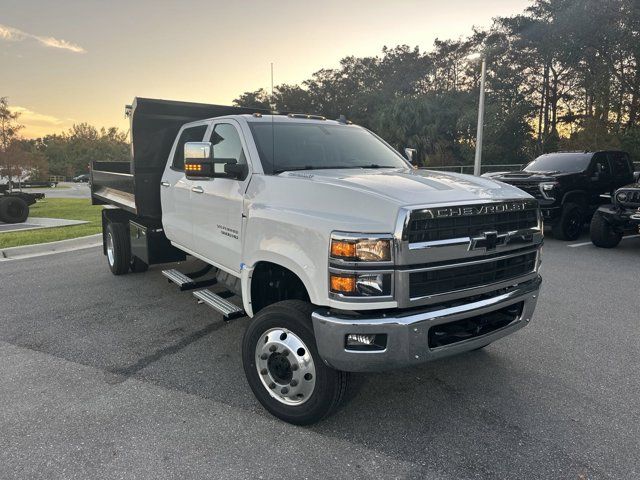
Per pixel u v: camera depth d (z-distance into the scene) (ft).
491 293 10.96
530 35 121.80
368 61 195.11
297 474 9.41
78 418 11.32
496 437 10.59
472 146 133.39
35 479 9.23
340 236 9.53
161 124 19.67
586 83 112.88
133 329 17.08
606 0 102.06
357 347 9.66
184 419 11.30
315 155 14.15
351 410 11.70
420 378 13.30
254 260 12.11
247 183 13.07
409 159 16.83
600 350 15.07
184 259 20.83
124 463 9.70
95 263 27.43
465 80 174.19
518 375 13.47
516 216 11.24
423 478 9.30
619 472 9.43
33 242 33.60
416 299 9.64
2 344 15.74
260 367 11.34
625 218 29.30
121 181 22.13
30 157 146.30
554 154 39.24
